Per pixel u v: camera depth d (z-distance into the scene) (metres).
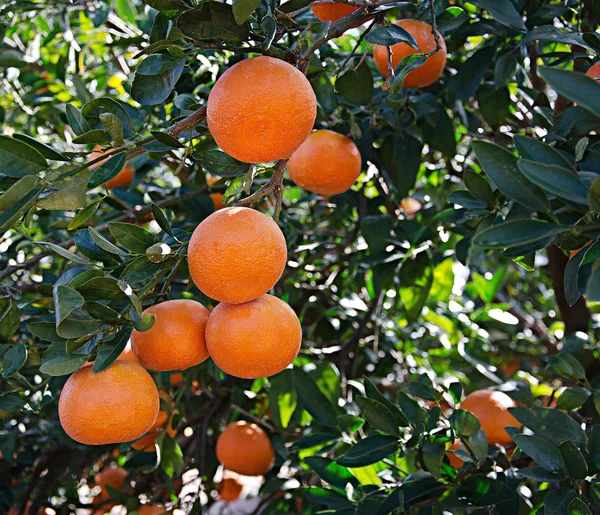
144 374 0.83
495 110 1.14
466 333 1.62
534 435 0.93
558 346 1.63
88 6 1.28
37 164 0.79
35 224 1.37
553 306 1.92
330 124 1.11
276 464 1.30
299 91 0.78
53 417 1.26
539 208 0.74
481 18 1.10
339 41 1.37
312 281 1.50
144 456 1.31
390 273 1.24
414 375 1.26
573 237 0.80
